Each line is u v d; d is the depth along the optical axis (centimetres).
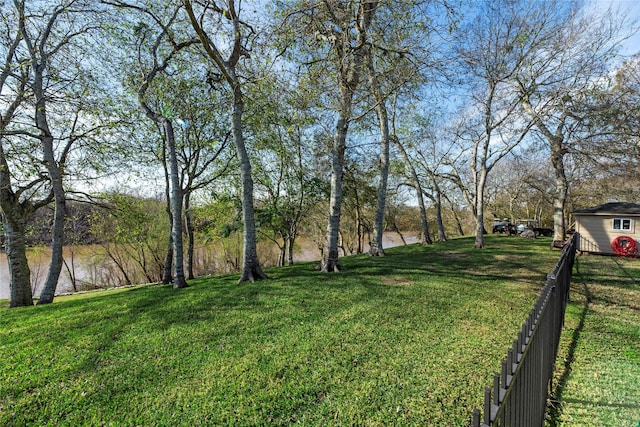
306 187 1544
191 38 1018
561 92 1245
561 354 410
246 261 887
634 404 302
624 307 609
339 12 639
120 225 1427
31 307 805
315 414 294
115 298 823
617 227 1341
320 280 842
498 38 1344
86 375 382
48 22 960
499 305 602
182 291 830
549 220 3319
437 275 894
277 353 417
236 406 309
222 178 1438
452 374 353
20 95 869
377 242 1348
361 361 388
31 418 302
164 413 303
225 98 1047
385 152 1325
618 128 1200
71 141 1063
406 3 649
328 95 766
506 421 145
